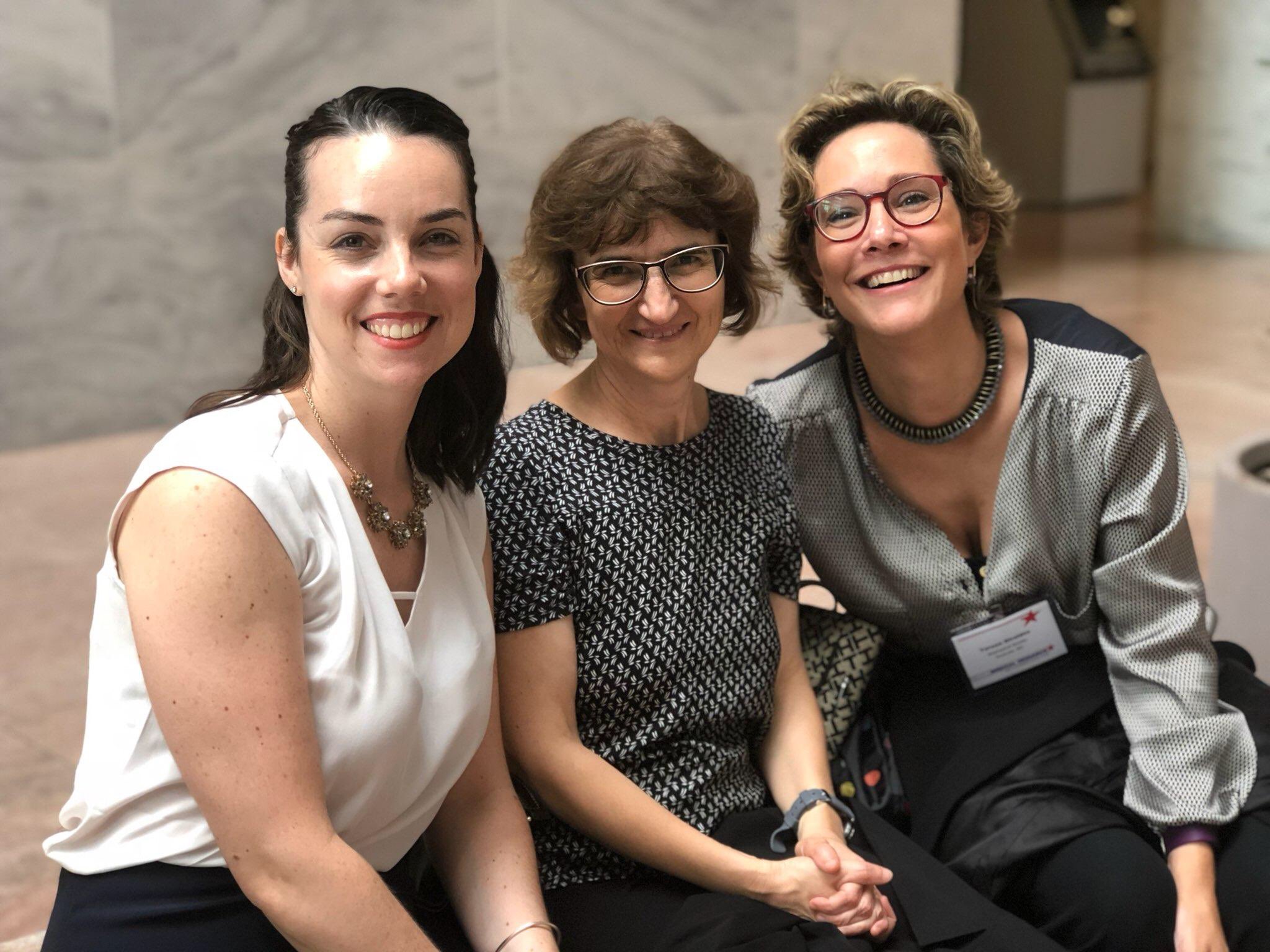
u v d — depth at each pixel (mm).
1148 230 11305
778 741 2166
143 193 6262
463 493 1801
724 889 1906
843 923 1875
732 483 2096
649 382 1987
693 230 1934
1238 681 2377
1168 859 2141
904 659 2496
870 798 2316
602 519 1959
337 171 1518
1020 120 12898
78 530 5141
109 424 6418
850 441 2352
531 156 7199
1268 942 2055
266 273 6629
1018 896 2172
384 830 1677
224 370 6621
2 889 2881
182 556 1440
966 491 2346
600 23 7254
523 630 1923
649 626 1977
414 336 1555
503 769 1865
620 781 1924
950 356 2238
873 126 2207
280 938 1588
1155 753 2186
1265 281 9086
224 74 6324
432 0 6746
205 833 1564
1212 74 10266
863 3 8062
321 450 1574
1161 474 2240
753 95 7793
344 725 1549
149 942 1558
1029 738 2277
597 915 1925
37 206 6055
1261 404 6164
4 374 6137
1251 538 3123
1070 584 2365
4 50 5863
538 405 2057
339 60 6562
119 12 6043
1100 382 2221
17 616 4332
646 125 1955
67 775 3357
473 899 1789
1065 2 12562
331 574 1545
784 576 2195
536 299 2002
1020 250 10484
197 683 1441
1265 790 2156
